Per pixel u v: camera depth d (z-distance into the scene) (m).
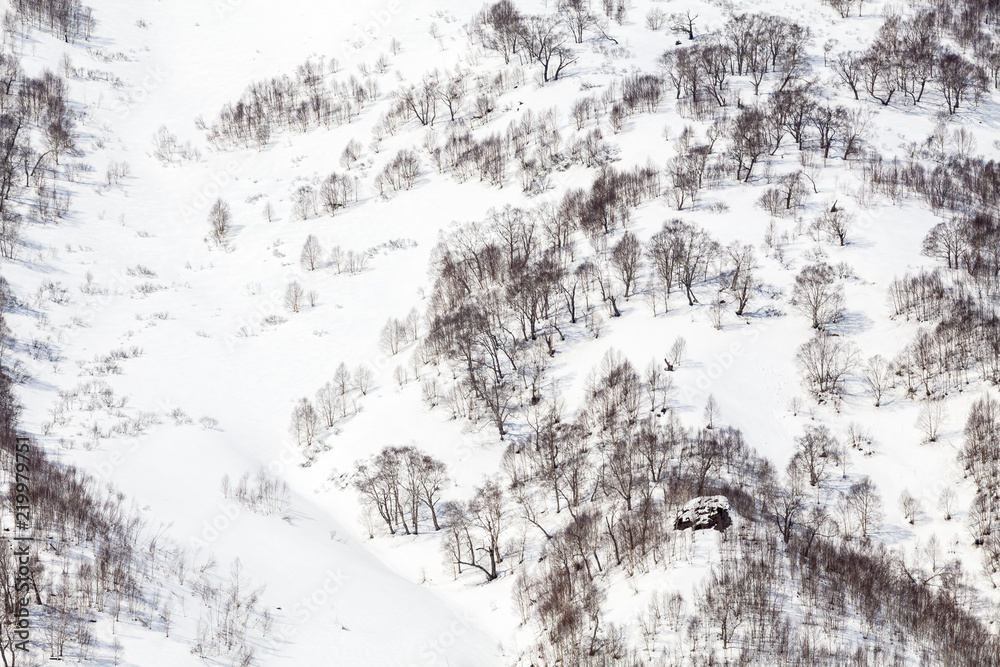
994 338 118.12
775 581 83.62
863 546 96.00
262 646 78.69
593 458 110.50
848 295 134.88
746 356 126.56
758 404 119.75
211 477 110.38
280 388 139.88
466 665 82.19
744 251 143.12
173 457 112.12
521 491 110.19
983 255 133.75
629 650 76.38
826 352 124.50
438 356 138.00
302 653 79.62
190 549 91.62
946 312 125.56
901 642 78.75
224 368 142.50
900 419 116.75
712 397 117.75
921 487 107.19
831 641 76.50
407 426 126.00
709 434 111.06
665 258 137.75
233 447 120.75
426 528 109.38
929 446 112.12
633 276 141.50
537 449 112.44
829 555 90.06
